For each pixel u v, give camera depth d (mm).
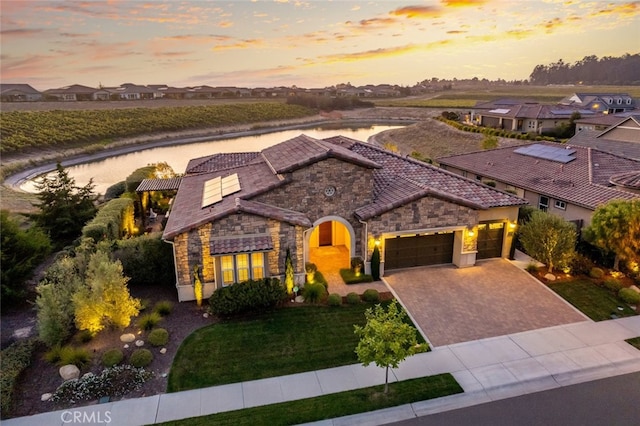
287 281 19156
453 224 21953
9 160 61188
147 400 12906
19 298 18719
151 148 82812
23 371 14188
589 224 23844
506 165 34562
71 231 26266
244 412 12375
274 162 22969
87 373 13922
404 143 83438
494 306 18594
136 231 27938
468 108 146750
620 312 17984
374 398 12891
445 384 13523
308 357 15039
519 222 25141
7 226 18891
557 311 18141
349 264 22688
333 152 20594
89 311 15375
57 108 115250
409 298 19375
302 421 12031
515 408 12547
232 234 18828
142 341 15852
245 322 17297
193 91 191500
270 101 169625
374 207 21281
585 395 13086
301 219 19594
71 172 58750
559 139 58406
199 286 18500
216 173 27547
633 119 40156
